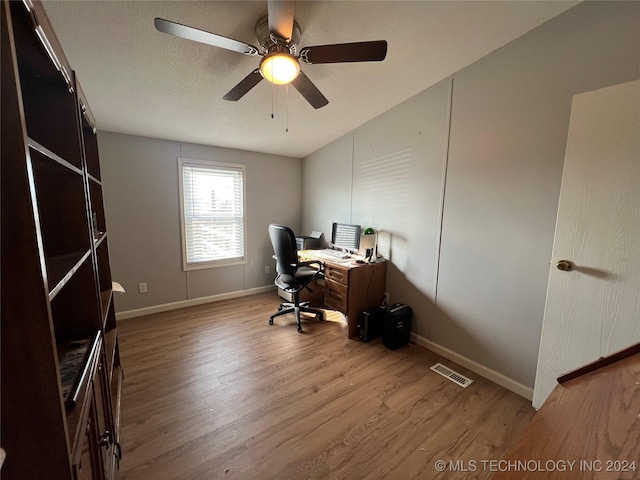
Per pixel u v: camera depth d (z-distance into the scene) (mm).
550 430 529
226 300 3633
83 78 1838
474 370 2111
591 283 1454
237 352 2344
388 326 2434
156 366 2117
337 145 3371
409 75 2129
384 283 2834
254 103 2379
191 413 1643
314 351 2383
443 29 1668
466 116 2061
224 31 1558
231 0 1362
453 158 2166
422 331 2506
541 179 1706
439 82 2221
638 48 1352
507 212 1875
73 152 1077
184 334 2650
